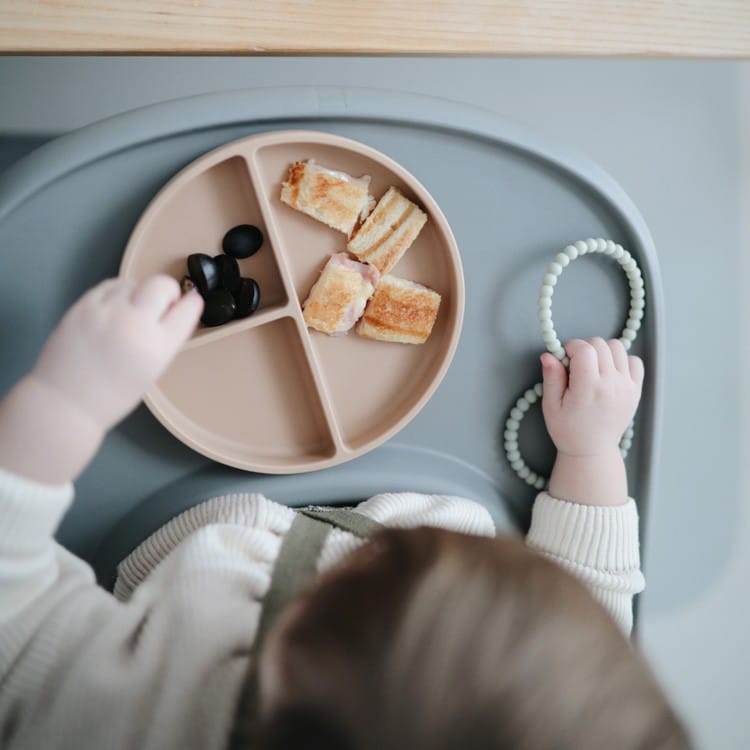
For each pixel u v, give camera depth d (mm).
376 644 417
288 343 646
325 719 409
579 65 764
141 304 514
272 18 636
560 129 767
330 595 446
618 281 708
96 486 652
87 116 685
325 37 646
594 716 404
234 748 462
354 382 664
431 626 418
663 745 416
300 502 681
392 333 650
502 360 703
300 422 665
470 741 395
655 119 784
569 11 684
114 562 666
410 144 637
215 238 615
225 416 648
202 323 610
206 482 663
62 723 525
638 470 750
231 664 531
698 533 860
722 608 884
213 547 586
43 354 507
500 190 664
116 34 613
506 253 680
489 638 415
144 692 529
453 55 677
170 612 551
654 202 792
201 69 698
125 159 593
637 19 697
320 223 633
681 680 889
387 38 655
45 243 597
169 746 516
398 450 700
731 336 829
